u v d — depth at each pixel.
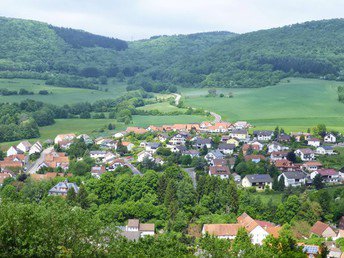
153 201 123.19
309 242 101.12
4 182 144.62
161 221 116.69
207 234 92.62
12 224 54.31
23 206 57.38
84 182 139.88
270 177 146.00
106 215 117.31
